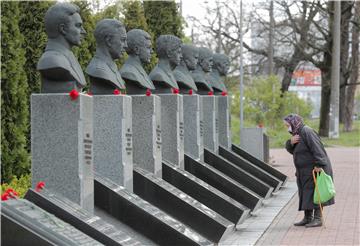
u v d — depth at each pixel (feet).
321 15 153.99
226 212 44.83
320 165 45.37
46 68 33.78
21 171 42.45
